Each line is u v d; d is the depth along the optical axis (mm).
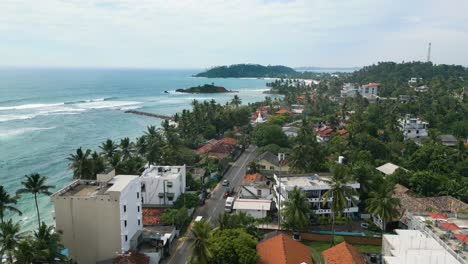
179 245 70750
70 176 114875
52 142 157750
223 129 181500
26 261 47406
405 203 79250
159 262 64250
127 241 63469
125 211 62781
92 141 161500
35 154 138500
